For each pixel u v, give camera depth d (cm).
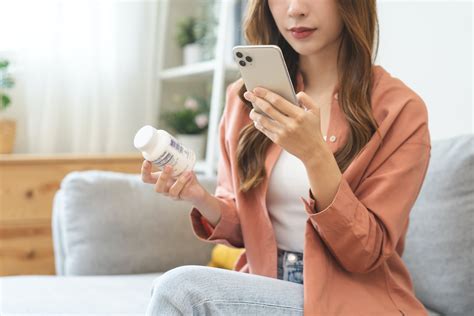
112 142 235
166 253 155
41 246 193
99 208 149
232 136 112
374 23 100
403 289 93
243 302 79
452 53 155
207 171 212
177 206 159
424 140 93
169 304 75
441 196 120
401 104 94
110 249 148
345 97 98
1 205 187
